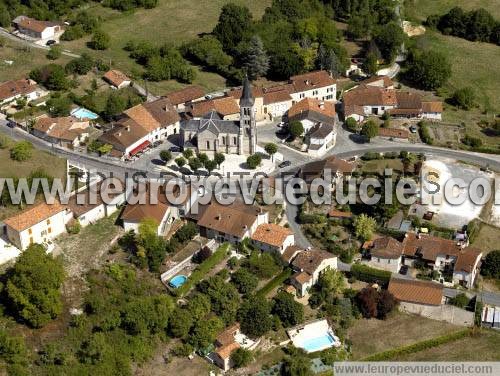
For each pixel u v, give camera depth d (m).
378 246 185.62
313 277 175.62
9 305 156.25
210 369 155.50
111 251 176.75
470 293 179.12
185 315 160.38
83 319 156.00
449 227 198.50
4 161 199.88
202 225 186.25
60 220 179.50
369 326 170.38
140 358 155.00
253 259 178.00
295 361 154.88
